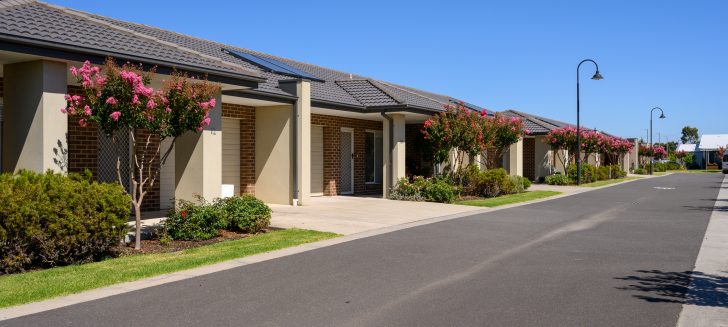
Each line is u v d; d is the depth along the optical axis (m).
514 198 20.39
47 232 7.79
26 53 8.43
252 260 8.41
